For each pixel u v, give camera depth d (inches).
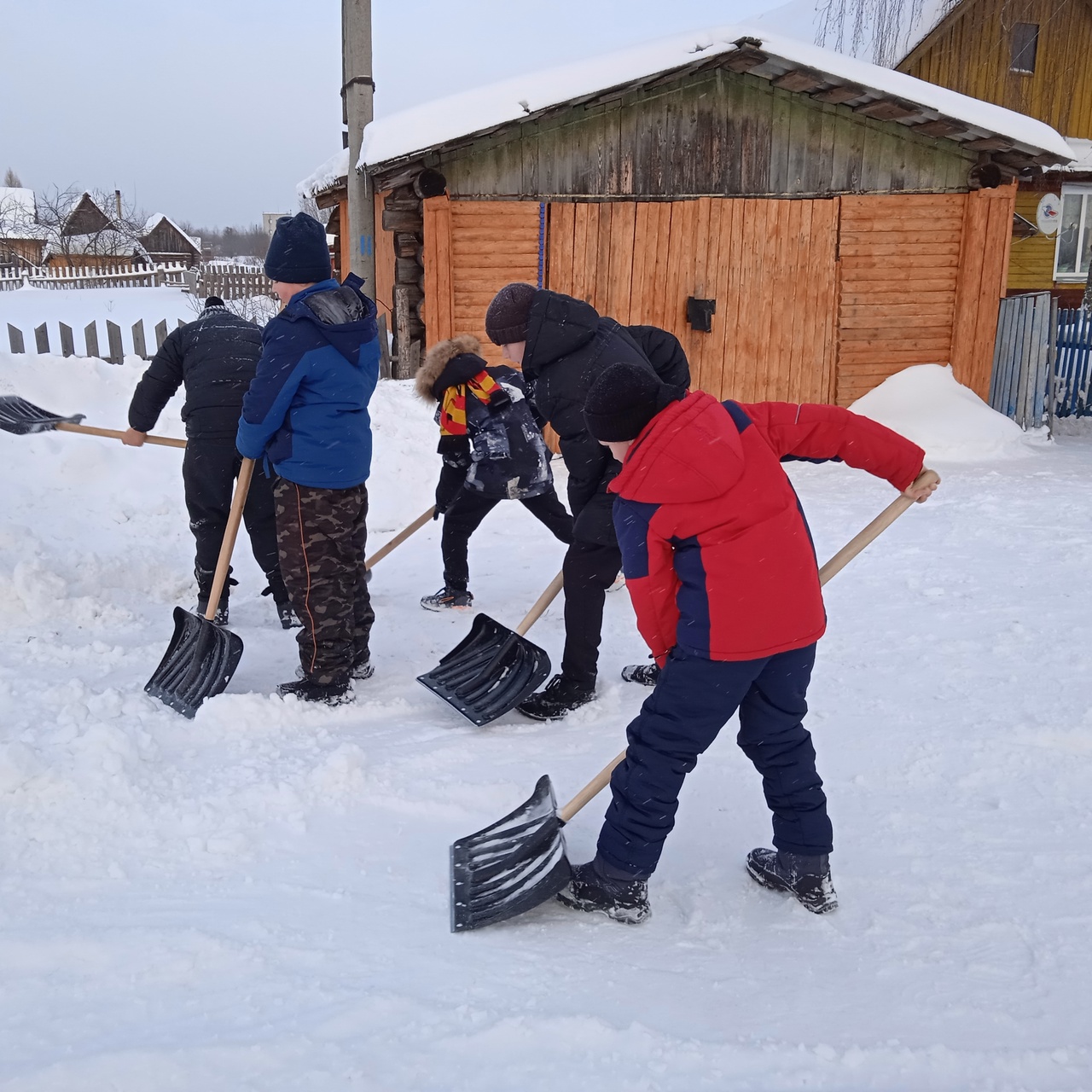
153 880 98.1
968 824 111.6
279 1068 71.6
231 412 166.9
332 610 140.9
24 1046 73.7
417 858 104.7
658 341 153.9
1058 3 619.2
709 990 83.4
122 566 204.4
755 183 361.7
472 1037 75.0
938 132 366.9
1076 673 153.3
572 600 141.1
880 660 162.2
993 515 264.2
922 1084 71.7
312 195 492.1
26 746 113.7
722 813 115.6
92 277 1181.1
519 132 335.0
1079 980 84.4
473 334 343.9
